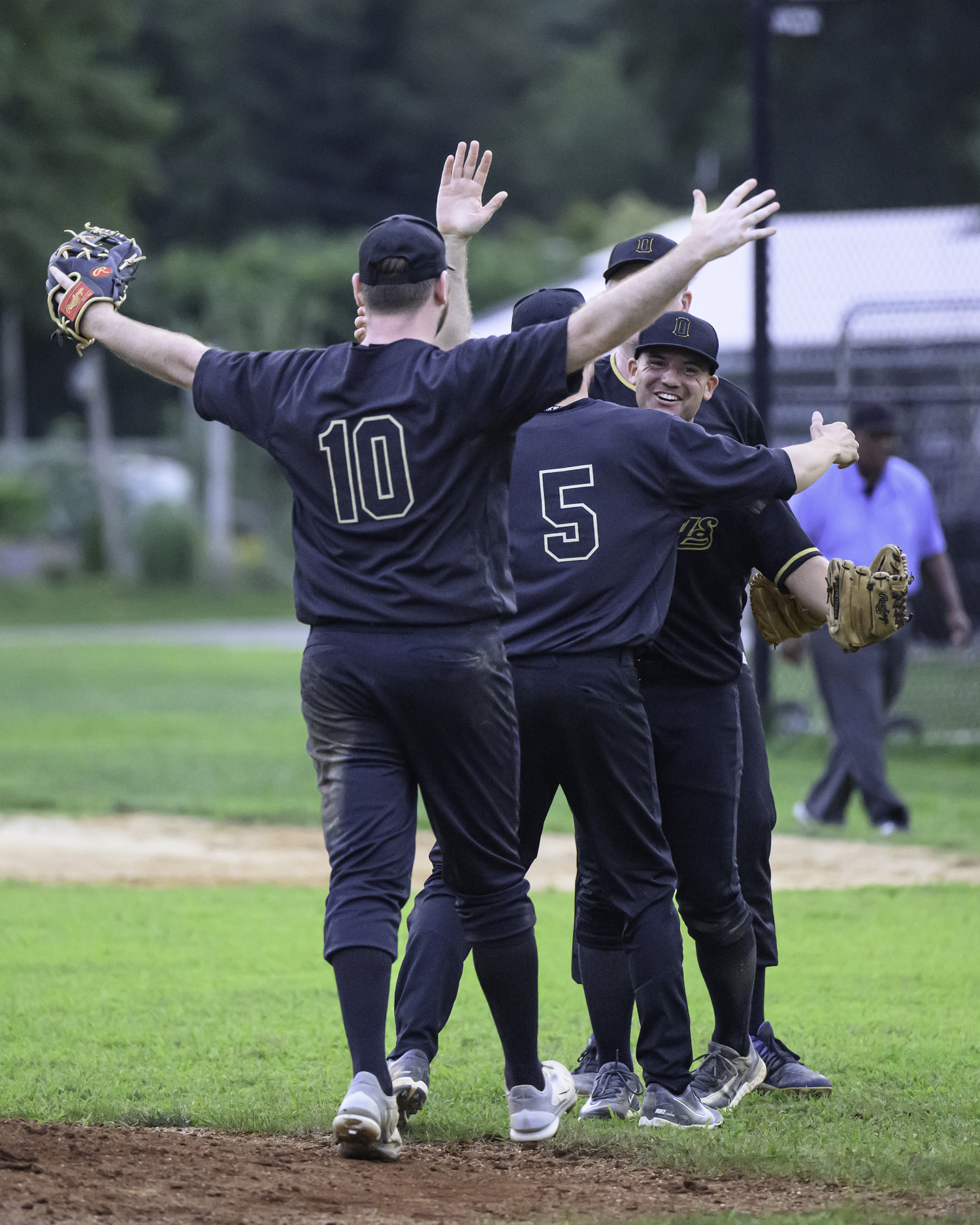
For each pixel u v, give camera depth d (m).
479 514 14.04
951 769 48.50
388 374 14.01
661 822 16.20
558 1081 16.52
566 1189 13.86
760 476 15.39
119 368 199.62
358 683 14.09
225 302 162.75
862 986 22.69
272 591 151.50
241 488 154.62
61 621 127.12
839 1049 19.38
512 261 192.62
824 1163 14.40
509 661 15.62
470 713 14.04
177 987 22.75
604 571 15.55
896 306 53.91
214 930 26.75
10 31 150.50
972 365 65.62
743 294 71.06
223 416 14.63
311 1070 18.42
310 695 14.37
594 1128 15.88
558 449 15.85
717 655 16.69
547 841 36.72
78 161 159.38
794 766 47.12
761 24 50.59
